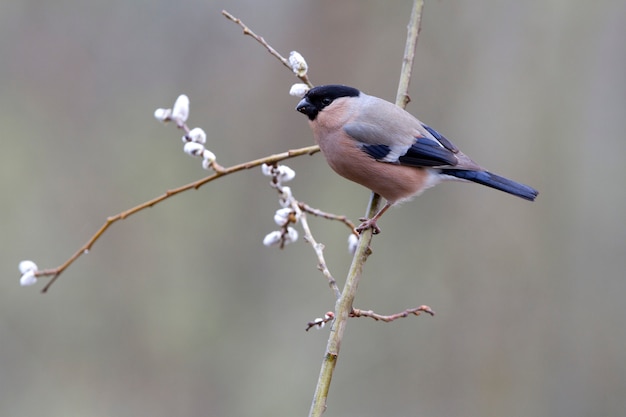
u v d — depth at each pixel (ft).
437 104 41.70
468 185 41.78
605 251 40.96
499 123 41.39
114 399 42.27
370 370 41.60
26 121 44.80
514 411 40.19
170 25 46.16
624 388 39.96
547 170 41.24
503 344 40.63
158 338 43.01
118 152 45.06
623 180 41.11
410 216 42.50
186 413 42.14
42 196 44.01
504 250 41.06
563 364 40.52
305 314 42.83
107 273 43.62
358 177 25.63
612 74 41.55
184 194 44.65
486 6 41.55
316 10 43.93
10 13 45.52
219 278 43.73
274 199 43.80
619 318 40.52
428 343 41.39
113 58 45.85
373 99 25.75
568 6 41.19
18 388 41.96
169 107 45.42
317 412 19.13
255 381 42.55
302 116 43.91
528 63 41.47
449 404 40.68
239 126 44.50
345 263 42.78
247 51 45.29
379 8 43.14
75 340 42.83
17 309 42.91
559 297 40.91
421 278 42.06
